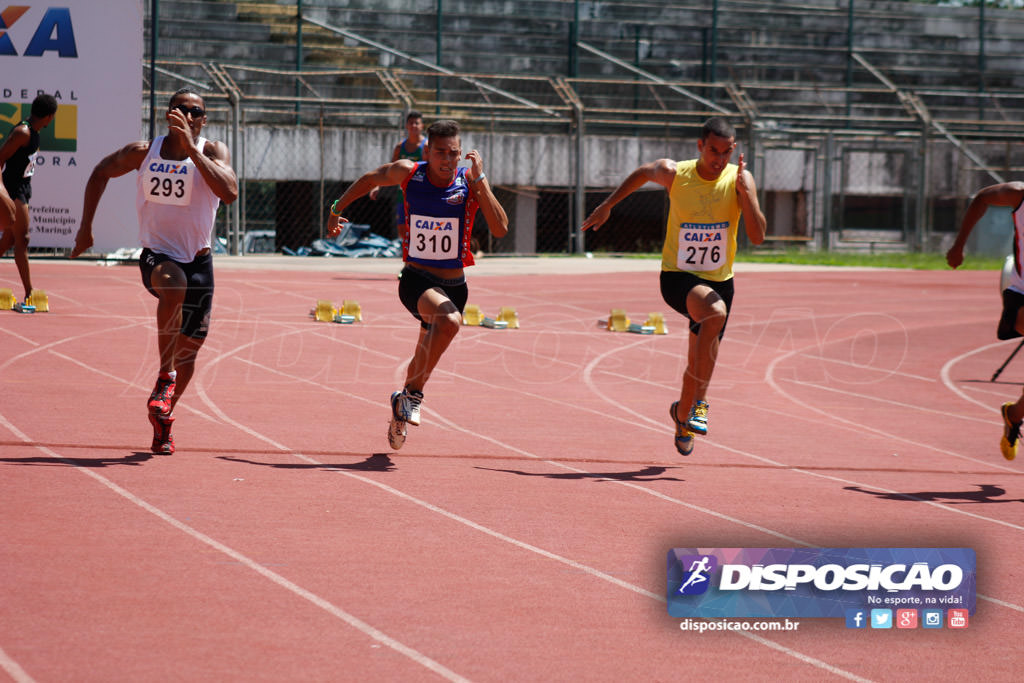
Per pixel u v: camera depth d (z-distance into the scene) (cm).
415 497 1220
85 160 3603
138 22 3578
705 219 1409
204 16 6831
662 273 1464
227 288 3189
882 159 6794
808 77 7700
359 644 791
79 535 1013
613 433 1672
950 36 8250
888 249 6631
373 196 2961
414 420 1400
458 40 7200
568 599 909
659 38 7712
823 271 4916
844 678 776
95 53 3566
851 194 6781
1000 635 874
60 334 2295
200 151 1316
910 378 2389
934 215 6881
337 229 1432
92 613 827
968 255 6581
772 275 4600
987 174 6788
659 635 840
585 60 7288
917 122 6619
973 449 1702
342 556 991
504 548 1041
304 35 6912
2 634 778
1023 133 7025
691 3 8006
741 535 1119
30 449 1352
